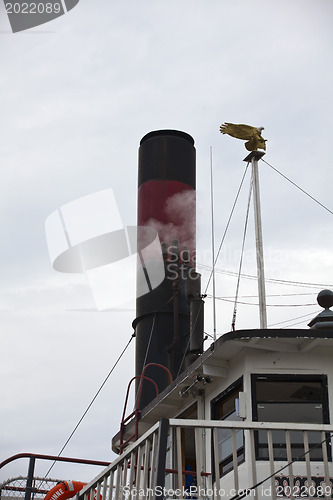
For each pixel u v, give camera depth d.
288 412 13.61
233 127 17.83
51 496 14.43
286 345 13.98
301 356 14.05
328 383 13.80
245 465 13.21
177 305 19.47
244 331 13.77
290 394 13.80
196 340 17.20
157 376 19.06
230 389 14.35
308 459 10.98
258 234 16.84
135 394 19.27
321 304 14.70
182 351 19.22
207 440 14.77
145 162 22.16
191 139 22.75
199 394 15.20
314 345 13.88
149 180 21.83
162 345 19.48
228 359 14.62
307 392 13.82
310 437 13.34
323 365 13.96
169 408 16.19
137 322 20.23
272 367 13.97
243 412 13.56
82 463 14.47
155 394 18.84
